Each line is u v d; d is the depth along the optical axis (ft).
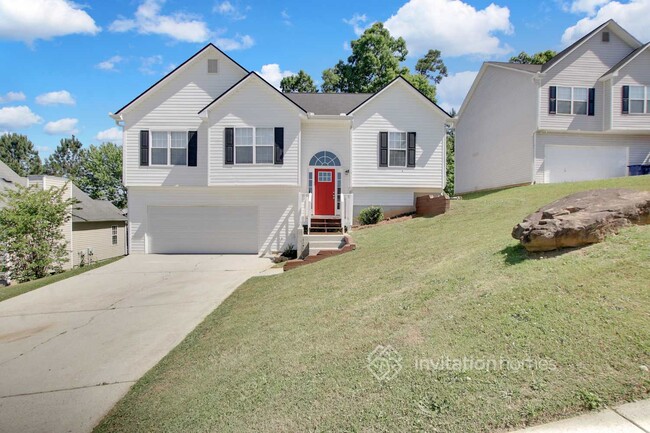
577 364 10.17
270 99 50.83
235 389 12.82
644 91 60.49
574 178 61.82
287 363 13.80
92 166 148.77
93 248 81.15
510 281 15.67
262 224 54.19
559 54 65.51
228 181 50.83
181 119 54.39
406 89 53.36
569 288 13.74
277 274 36.65
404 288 19.04
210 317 24.44
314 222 50.42
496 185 71.87
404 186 53.26
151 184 53.88
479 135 78.28
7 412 14.56
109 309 28.71
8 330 24.98
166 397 13.98
